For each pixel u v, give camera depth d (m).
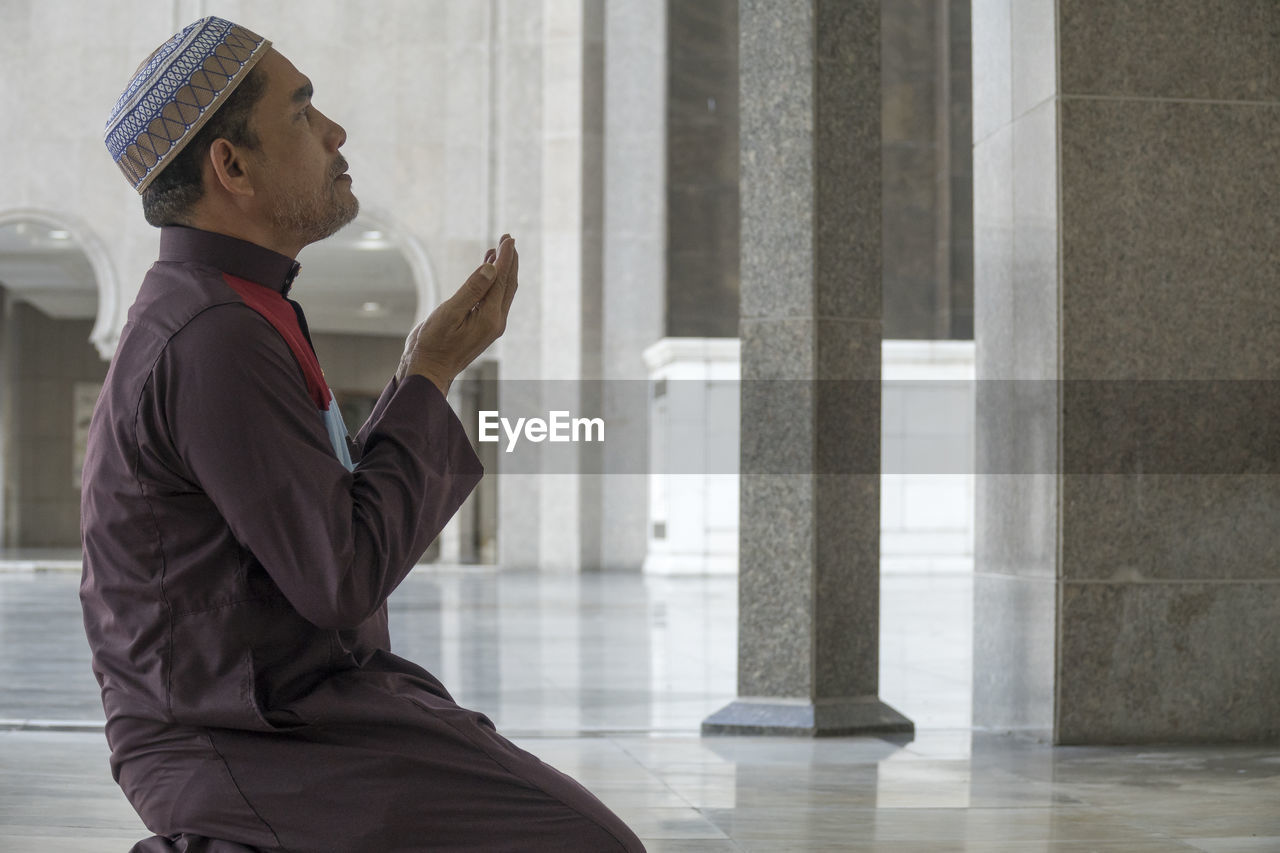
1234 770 4.79
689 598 16.12
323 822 1.72
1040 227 5.51
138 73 1.77
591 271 22.61
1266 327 5.48
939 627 11.97
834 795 4.34
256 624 1.70
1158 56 5.44
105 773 4.63
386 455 1.70
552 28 22.69
